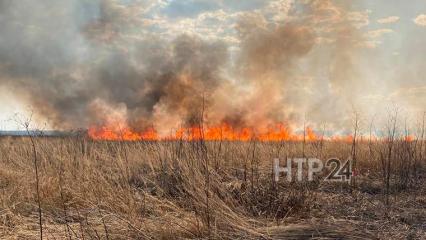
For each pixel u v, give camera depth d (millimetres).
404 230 5168
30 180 7465
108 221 5344
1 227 5254
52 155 9742
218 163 7961
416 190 7348
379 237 4805
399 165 8516
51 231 5105
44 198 6418
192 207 5824
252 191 6445
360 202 6504
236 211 5734
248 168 8453
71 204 6254
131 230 4883
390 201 6633
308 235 4625
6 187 7445
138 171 8578
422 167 8891
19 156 9992
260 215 5754
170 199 6574
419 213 5949
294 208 5961
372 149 9391
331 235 4652
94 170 7879
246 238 4633
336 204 6402
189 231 4840
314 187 7207
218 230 4820
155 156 8789
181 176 7098
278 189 6602
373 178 8141
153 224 5078
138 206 5906
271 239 4539
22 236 4910
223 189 6258
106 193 6352
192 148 8305
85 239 4738
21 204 6191
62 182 7180
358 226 5207
